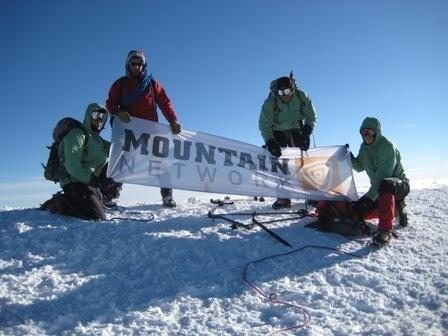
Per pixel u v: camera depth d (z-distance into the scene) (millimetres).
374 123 4992
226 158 5746
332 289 3572
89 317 3242
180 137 5727
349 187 5504
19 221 4852
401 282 3621
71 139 4980
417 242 4590
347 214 4840
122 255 4188
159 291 3600
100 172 5754
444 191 7785
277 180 5691
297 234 4766
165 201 6191
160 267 3980
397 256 4203
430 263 4012
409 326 2941
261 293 3535
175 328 3094
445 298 3281
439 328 2885
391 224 4477
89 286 3660
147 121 5688
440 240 4637
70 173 4969
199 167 5668
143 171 5539
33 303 3391
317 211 5082
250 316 3209
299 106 6109
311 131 6062
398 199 4926
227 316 3223
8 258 4094
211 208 6086
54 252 4219
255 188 5652
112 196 6000
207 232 4691
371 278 3697
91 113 5242
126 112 5566
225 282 3715
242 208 6102
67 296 3512
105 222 4895
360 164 5465
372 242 4434
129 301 3455
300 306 3330
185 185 5578
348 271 3867
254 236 4645
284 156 5832
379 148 5016
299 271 3902
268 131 6070
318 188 5617
